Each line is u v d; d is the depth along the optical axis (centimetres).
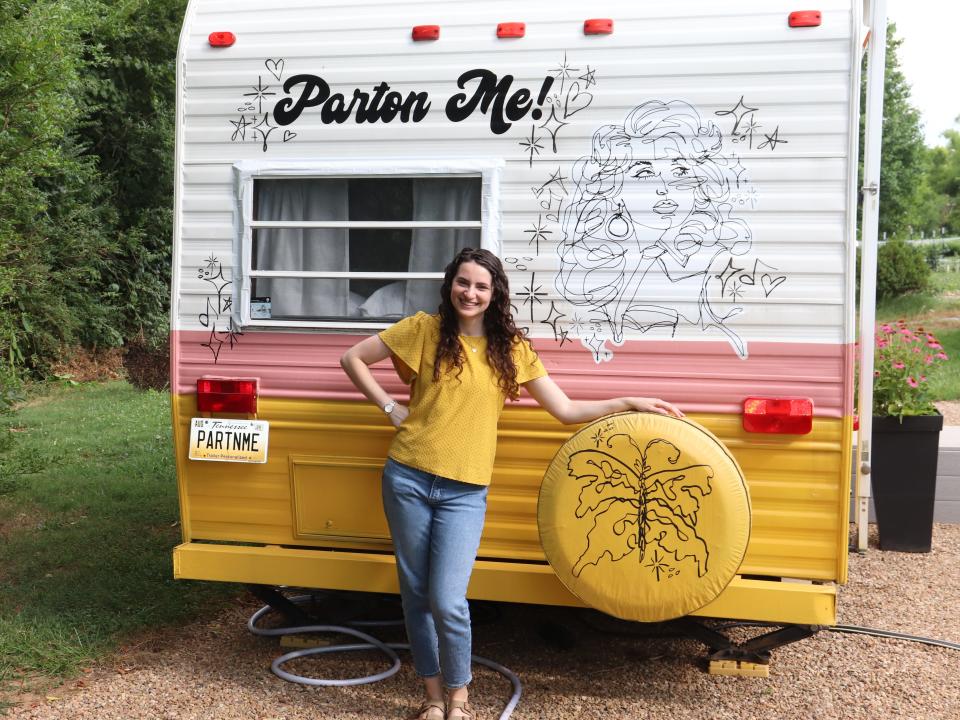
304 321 366
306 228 365
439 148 352
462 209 356
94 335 1388
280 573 366
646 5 336
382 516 365
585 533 319
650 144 336
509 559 356
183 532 383
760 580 338
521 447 351
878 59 502
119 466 740
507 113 346
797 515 334
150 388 1284
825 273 327
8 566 502
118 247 1392
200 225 371
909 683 369
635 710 343
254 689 357
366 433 362
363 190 363
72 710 339
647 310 339
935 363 568
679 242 336
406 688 359
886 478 550
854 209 324
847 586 492
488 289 313
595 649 399
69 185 1278
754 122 329
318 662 383
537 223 345
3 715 333
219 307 371
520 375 321
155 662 382
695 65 332
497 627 423
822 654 398
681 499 312
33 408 1045
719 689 361
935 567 524
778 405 328
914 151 2527
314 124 360
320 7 360
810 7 326
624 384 343
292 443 369
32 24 756
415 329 325
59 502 628
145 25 1455
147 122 1505
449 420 311
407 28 353
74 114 919
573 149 342
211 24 370
